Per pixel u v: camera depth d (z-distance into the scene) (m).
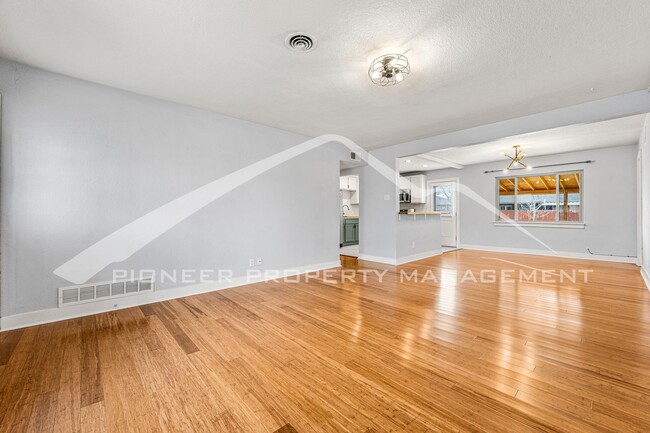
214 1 1.70
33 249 2.51
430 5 1.73
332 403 1.52
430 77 2.63
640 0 1.67
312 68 2.49
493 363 1.90
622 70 2.52
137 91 2.99
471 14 1.80
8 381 1.70
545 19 1.85
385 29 1.96
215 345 2.16
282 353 2.04
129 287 3.01
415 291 3.58
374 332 2.38
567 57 2.31
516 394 1.58
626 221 5.43
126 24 1.91
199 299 3.26
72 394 1.58
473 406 1.49
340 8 1.76
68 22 1.89
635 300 3.19
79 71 2.57
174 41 2.11
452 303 3.11
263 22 1.89
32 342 2.19
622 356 1.98
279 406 1.50
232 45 2.16
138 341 2.22
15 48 2.20
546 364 1.88
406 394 1.59
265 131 4.12
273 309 2.93
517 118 3.78
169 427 1.35
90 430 1.34
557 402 1.51
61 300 2.63
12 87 2.40
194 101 3.24
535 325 2.51
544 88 2.87
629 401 1.51
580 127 4.24
